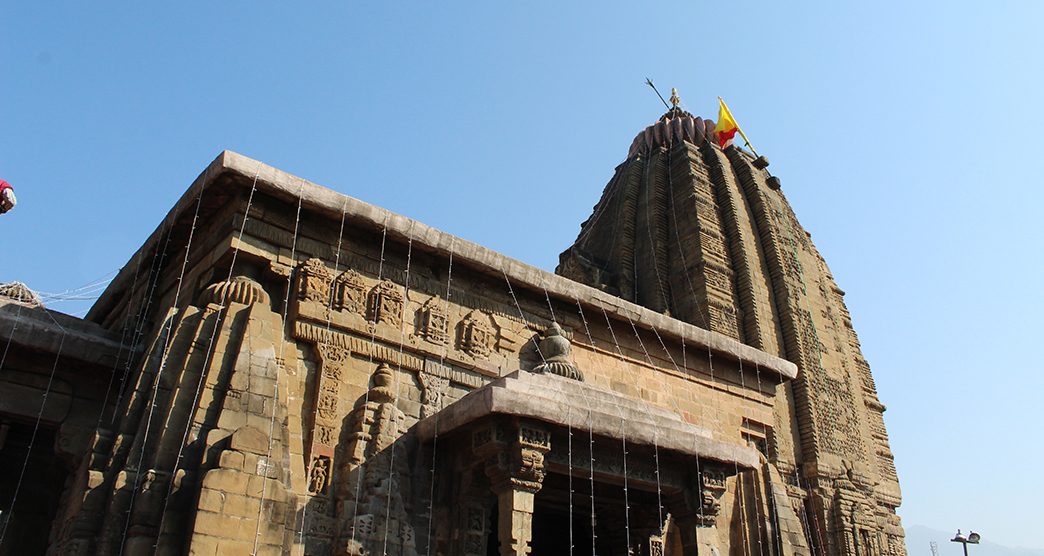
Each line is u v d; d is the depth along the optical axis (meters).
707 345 22.28
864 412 30.72
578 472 14.77
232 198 15.72
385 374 15.77
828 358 30.09
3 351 14.56
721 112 37.03
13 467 17.36
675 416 16.86
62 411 14.77
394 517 14.37
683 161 33.47
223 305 14.41
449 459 15.56
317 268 15.87
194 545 11.28
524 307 19.22
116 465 12.39
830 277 36.12
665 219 32.62
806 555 21.84
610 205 35.84
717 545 20.34
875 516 27.11
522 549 13.22
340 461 14.60
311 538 13.56
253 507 12.14
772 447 23.47
